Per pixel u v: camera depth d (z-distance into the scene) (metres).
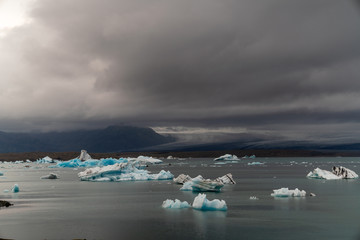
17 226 32.69
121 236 29.17
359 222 33.28
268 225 32.22
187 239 28.17
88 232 30.44
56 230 31.11
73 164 163.25
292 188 60.31
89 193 56.28
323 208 39.97
